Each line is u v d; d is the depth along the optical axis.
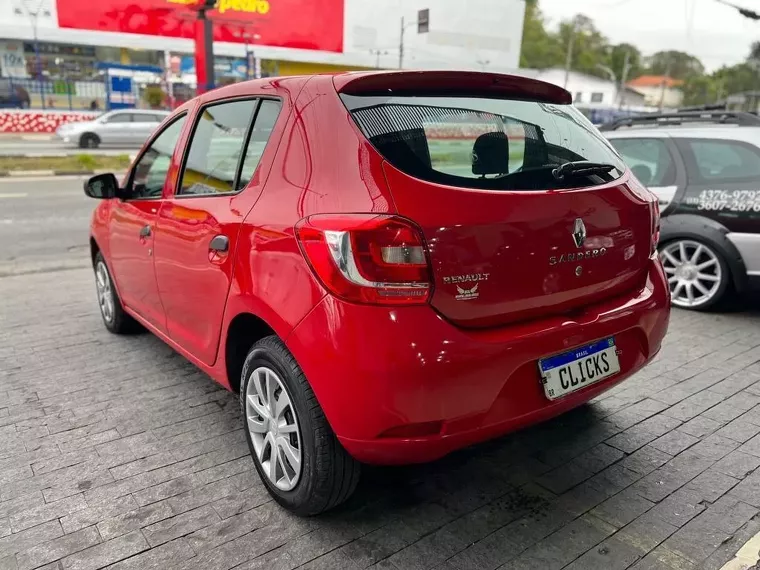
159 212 3.28
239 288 2.46
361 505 2.53
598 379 2.41
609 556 2.23
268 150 2.50
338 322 1.99
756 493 2.60
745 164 4.74
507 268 2.12
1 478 2.72
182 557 2.23
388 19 35.62
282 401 2.37
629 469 2.79
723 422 3.21
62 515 2.46
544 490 2.63
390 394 1.97
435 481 2.71
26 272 6.70
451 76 2.38
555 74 65.62
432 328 1.97
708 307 5.05
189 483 2.69
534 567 2.18
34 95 28.23
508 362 2.11
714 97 94.94
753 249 4.70
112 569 2.17
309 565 2.19
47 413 3.33
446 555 2.24
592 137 2.74
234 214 2.55
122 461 2.86
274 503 2.54
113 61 33.62
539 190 2.24
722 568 2.17
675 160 5.10
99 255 4.48
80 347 4.32
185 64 31.95
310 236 2.08
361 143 2.11
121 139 22.42
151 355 4.18
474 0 38.03
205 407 3.41
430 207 2.00
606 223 2.42
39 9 28.88
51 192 13.05
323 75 2.44
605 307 2.46
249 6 32.31
